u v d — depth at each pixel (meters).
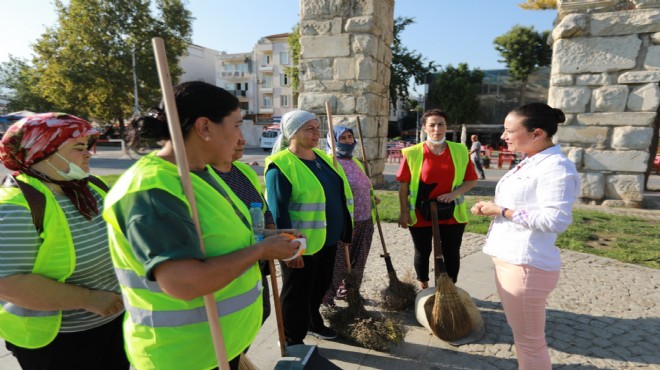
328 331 3.41
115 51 31.03
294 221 3.03
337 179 3.35
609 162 8.92
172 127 1.30
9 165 1.77
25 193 1.69
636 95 8.55
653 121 8.50
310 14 10.39
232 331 1.52
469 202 9.70
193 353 1.43
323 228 3.06
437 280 3.40
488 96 42.62
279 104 54.94
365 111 10.20
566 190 2.12
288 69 35.91
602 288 4.47
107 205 1.34
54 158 1.82
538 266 2.23
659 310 3.93
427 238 3.98
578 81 8.98
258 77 56.28
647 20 8.24
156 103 1.56
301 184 3.03
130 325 1.47
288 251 1.55
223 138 1.49
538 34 40.72
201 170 1.57
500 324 3.65
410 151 3.94
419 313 3.54
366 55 9.99
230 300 1.52
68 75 29.80
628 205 8.84
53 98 31.39
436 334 3.36
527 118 2.28
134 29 31.56
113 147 35.03
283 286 3.04
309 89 10.60
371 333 3.19
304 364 2.26
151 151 1.53
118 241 1.36
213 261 1.30
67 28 30.20
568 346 3.30
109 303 1.83
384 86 11.45
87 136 1.91
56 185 1.82
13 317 1.74
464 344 3.30
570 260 5.40
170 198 1.30
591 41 8.77
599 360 3.11
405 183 4.01
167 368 1.42
